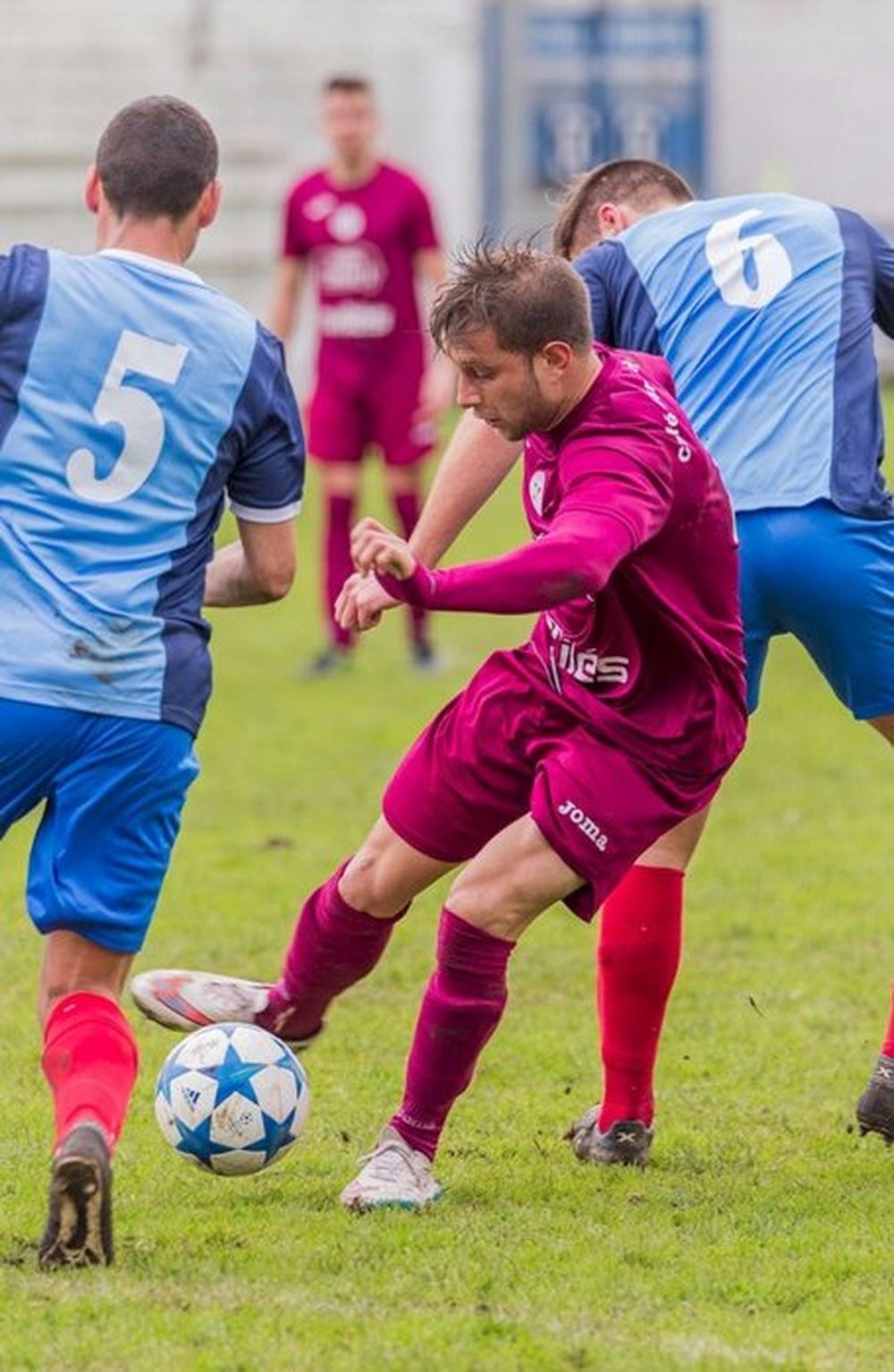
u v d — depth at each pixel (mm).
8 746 14758
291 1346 13461
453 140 84250
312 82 80625
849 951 24781
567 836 15719
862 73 94438
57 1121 14734
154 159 15516
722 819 31609
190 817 31188
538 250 15359
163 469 15141
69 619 14805
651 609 15617
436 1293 14445
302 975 17312
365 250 41656
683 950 24859
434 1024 16156
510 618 49500
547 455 15570
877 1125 18094
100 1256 14625
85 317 15023
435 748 16578
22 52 79000
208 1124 15875
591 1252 15328
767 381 18188
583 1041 21359
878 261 18906
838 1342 13742
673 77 89625
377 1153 16484
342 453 42094
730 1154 17969
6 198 76625
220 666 43500
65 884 14992
